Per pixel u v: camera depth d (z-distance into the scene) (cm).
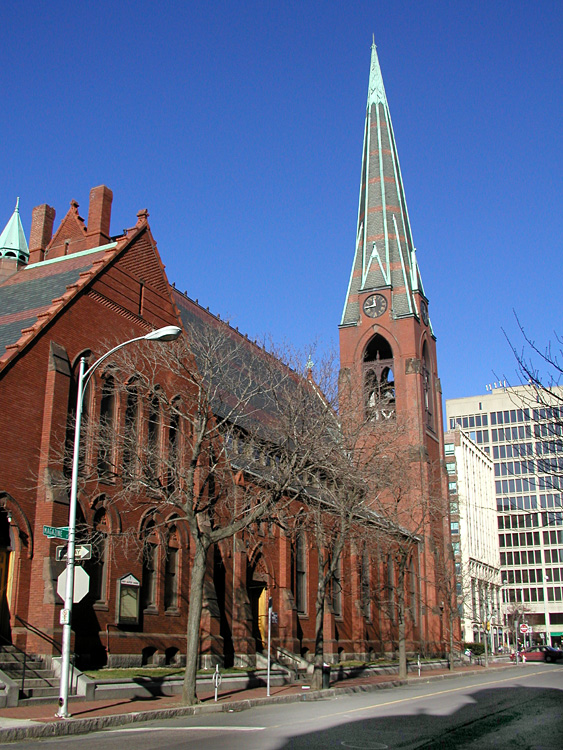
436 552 6688
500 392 14575
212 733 1777
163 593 3356
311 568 5116
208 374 3152
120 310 3381
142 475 2780
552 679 4528
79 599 2125
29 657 2538
